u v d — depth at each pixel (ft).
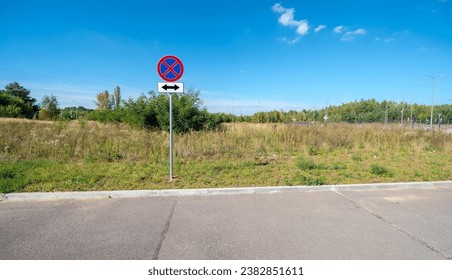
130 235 10.64
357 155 28.73
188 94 47.16
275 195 16.05
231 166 22.16
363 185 17.53
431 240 10.50
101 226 11.43
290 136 37.91
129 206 13.91
